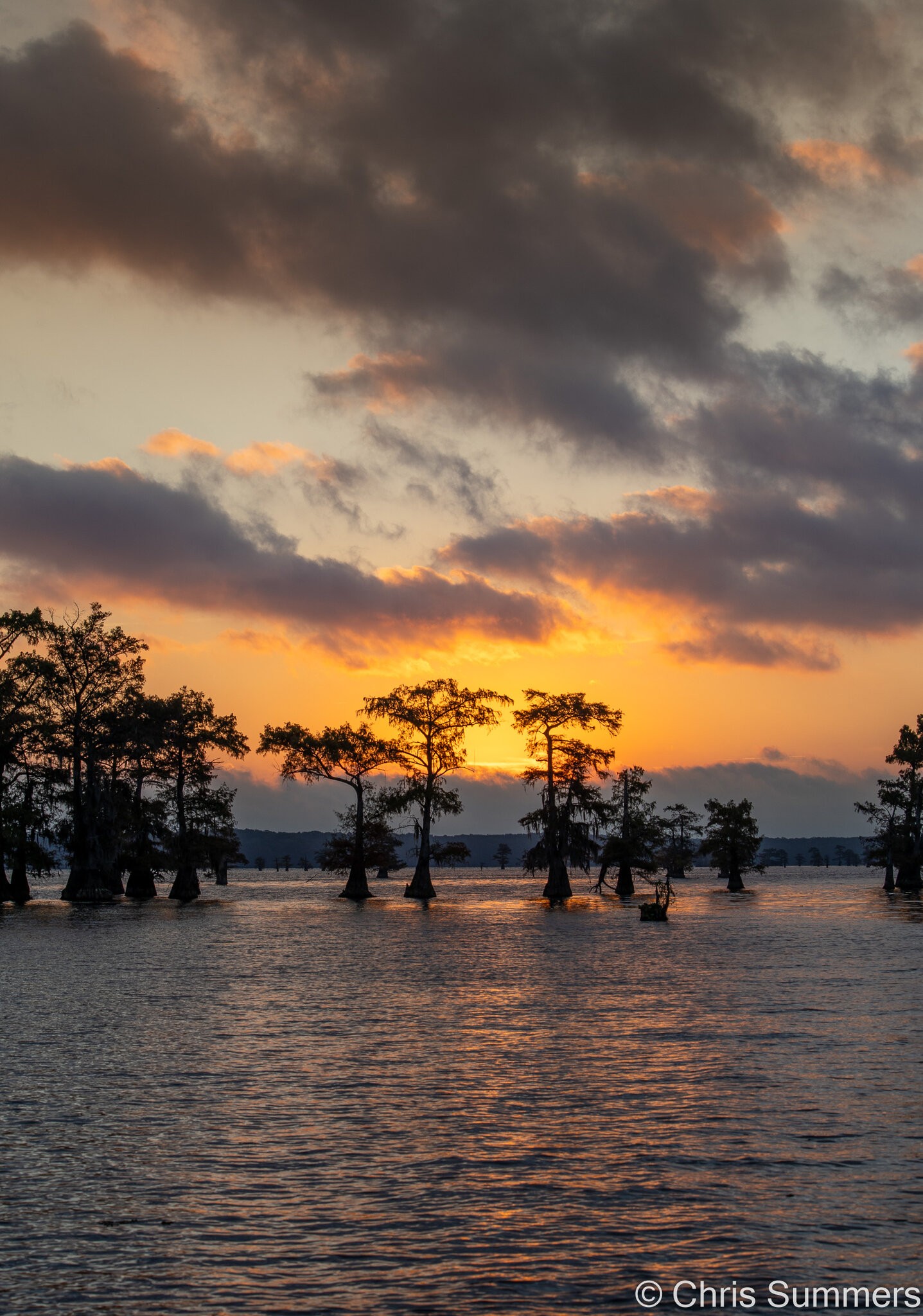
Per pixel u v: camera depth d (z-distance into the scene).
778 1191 14.04
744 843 131.38
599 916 79.19
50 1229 12.81
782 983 35.91
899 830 126.50
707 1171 14.85
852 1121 17.31
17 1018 27.48
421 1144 16.09
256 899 105.56
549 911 86.38
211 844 94.88
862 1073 20.78
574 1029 26.19
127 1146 16.00
